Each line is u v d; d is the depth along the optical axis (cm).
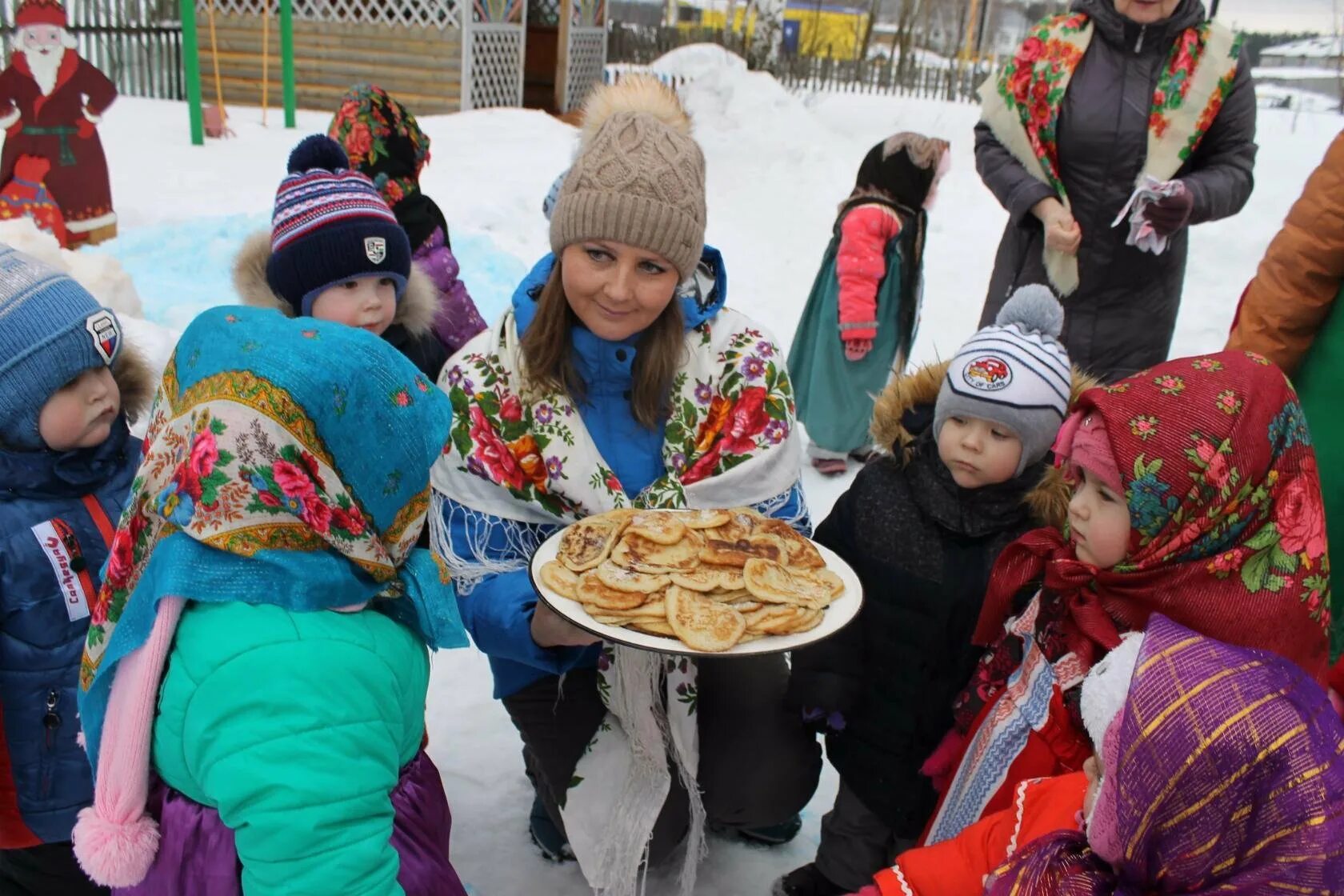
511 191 804
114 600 138
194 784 132
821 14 1684
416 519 146
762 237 852
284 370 128
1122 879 113
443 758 253
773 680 216
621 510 192
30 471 172
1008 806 165
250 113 1156
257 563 131
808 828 238
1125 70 328
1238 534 145
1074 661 157
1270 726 101
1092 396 153
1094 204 334
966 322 687
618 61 1645
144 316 462
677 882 218
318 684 128
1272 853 100
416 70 1217
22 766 176
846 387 432
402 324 274
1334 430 238
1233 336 258
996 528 194
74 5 1200
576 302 196
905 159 418
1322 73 1373
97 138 612
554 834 222
